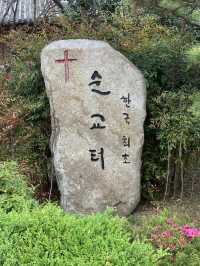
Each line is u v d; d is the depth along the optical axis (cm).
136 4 316
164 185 375
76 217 234
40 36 404
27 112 377
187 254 249
